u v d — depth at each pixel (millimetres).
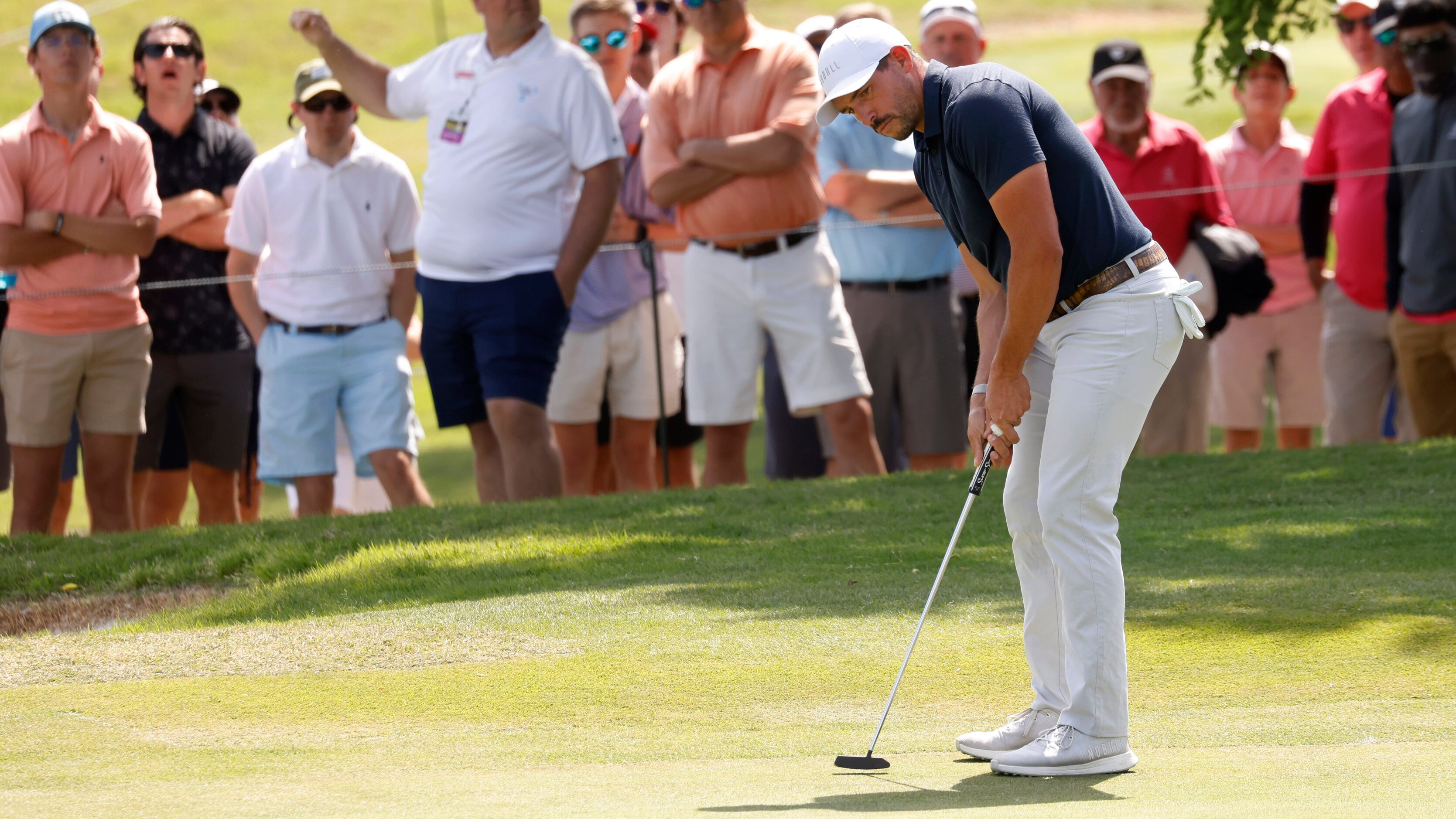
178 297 27562
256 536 22766
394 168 27109
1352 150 29109
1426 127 27047
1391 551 19125
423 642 16312
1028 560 12430
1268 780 10422
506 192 24875
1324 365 30172
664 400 29125
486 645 16141
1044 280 11531
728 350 26531
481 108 24984
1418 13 26531
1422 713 12523
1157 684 13898
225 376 28062
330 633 16906
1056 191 11750
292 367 26078
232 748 12445
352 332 26359
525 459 25078
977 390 12891
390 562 20453
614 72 30078
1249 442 31641
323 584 19969
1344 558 18891
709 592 18250
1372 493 23094
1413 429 31656
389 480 26266
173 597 20469
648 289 29234
